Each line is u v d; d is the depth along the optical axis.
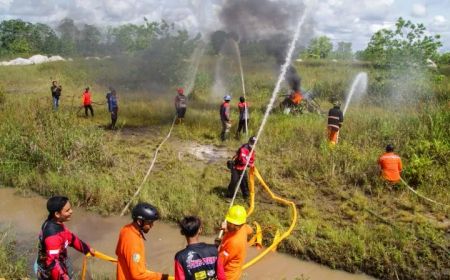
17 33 61.94
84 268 5.38
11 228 8.45
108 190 9.70
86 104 17.55
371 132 13.14
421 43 20.02
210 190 9.93
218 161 12.35
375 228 8.06
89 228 8.59
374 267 7.07
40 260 4.60
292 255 7.59
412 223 8.19
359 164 10.66
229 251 4.71
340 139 13.04
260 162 11.66
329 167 10.88
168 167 11.55
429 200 9.14
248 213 8.42
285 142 13.41
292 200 9.49
